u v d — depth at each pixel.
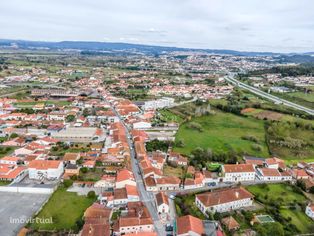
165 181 161.25
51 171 167.62
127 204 140.75
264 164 199.00
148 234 113.94
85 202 143.75
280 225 126.38
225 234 123.12
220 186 167.25
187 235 116.25
